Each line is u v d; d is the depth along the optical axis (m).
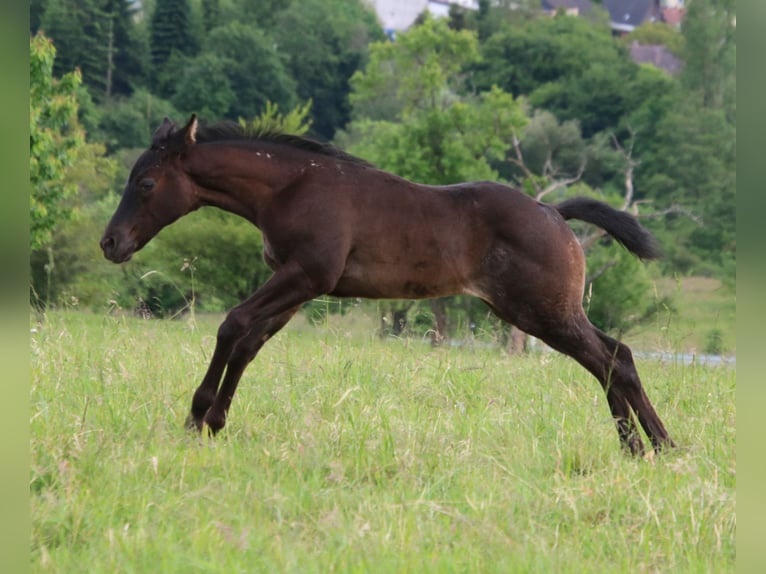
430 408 12.68
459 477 9.77
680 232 74.38
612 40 119.94
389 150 53.69
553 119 88.06
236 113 92.75
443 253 11.54
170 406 11.62
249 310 11.24
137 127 79.81
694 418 12.55
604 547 8.42
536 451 10.45
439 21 61.38
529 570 7.65
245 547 7.70
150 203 11.70
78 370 12.95
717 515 8.82
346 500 9.07
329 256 11.36
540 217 11.55
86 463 9.27
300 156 11.78
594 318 44.50
